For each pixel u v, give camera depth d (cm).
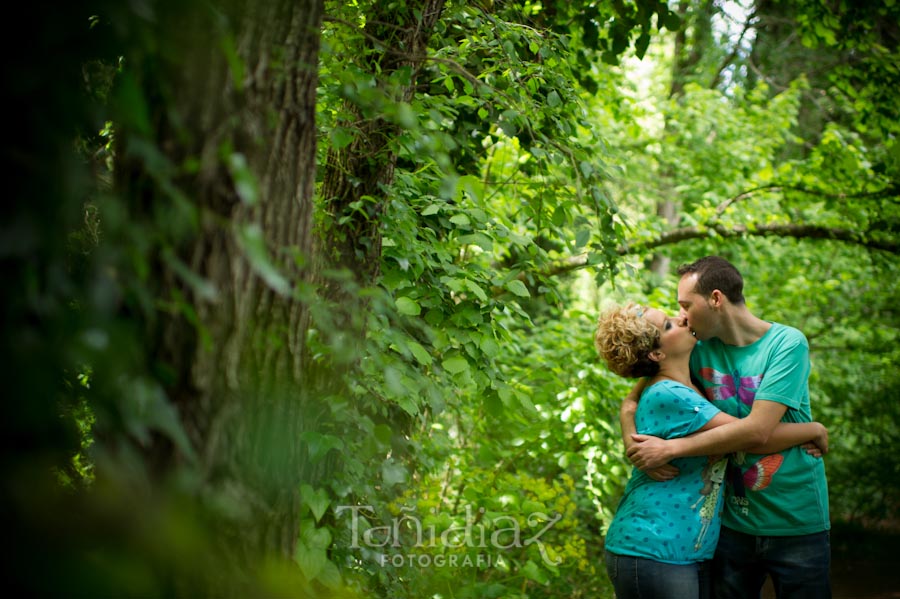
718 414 258
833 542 789
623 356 269
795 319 805
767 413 261
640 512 257
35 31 107
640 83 1064
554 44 319
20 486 97
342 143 216
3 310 101
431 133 215
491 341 272
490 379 274
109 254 107
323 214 247
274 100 153
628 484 274
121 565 98
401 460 277
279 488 159
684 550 250
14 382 98
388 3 255
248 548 150
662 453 253
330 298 239
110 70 158
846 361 806
